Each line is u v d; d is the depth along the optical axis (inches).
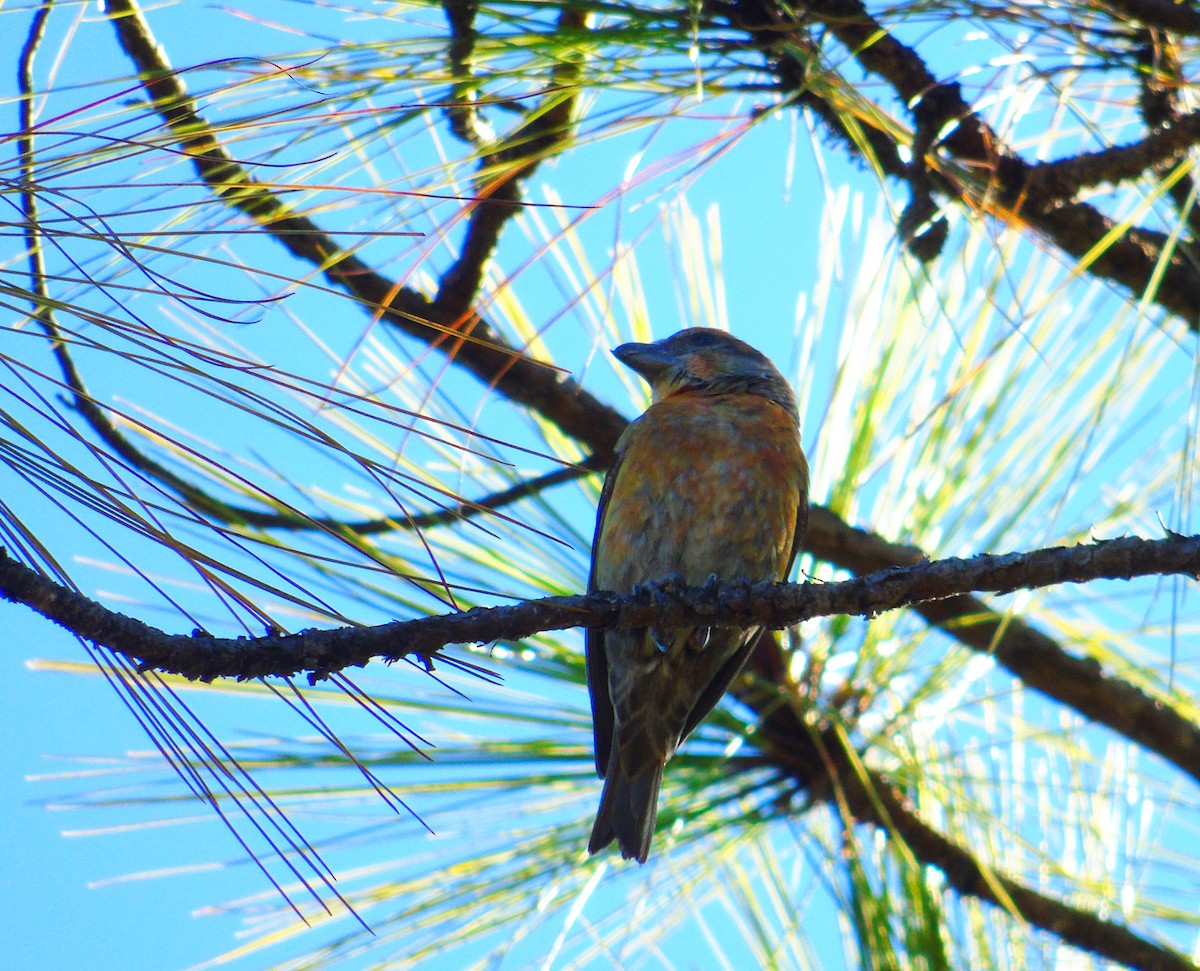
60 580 171.5
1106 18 240.4
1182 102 264.2
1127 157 260.2
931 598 227.8
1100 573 210.8
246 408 144.5
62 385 144.6
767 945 270.4
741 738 275.7
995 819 277.6
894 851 265.0
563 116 255.0
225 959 250.2
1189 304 285.7
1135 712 295.3
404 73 224.7
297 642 189.2
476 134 264.8
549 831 280.4
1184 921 279.3
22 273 145.0
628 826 279.4
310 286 156.9
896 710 287.0
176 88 222.4
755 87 252.5
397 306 292.4
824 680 291.6
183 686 257.3
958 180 260.4
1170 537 208.4
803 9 253.1
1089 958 267.7
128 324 143.3
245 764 262.2
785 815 283.6
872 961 252.7
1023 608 294.4
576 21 243.1
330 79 220.7
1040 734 290.0
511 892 269.4
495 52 230.1
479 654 286.4
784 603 240.7
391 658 203.2
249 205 206.1
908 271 264.4
